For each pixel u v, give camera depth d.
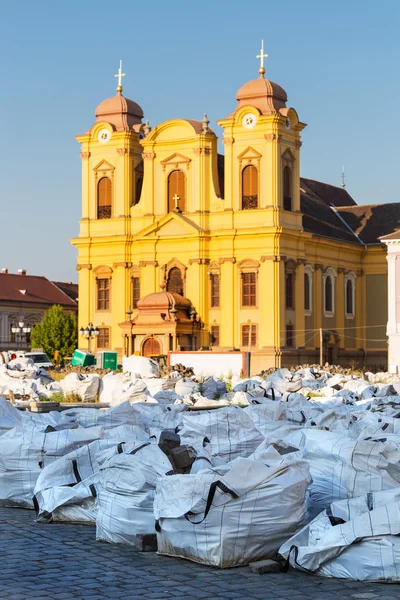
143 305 98.69
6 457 19.44
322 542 14.07
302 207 110.44
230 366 80.50
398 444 16.88
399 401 36.78
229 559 14.47
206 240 99.19
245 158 97.81
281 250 96.94
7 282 151.00
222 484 14.53
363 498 14.61
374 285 112.25
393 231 113.19
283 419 25.92
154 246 101.69
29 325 149.88
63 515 17.56
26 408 43.62
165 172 101.75
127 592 13.09
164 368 74.00
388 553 13.71
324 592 13.26
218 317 98.88
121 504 15.88
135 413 25.45
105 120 105.62
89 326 97.19
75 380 52.78
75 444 19.27
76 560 14.84
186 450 16.95
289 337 98.31
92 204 105.44
